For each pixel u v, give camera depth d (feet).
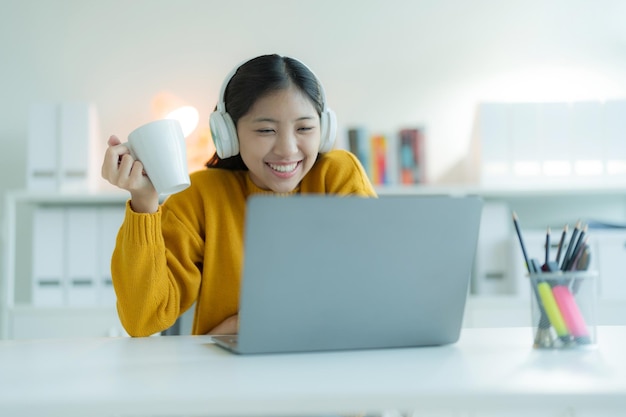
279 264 2.73
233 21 9.39
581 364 2.54
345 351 2.96
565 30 9.48
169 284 3.99
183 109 8.94
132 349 3.12
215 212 4.48
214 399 2.03
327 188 4.62
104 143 9.27
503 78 9.45
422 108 9.43
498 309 7.97
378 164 8.50
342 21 9.45
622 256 8.23
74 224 8.19
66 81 9.34
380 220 2.80
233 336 3.45
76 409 2.01
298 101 4.09
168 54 9.36
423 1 9.48
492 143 8.45
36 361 2.74
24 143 9.29
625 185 8.39
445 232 2.92
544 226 9.28
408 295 2.95
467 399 2.05
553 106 8.46
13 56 9.34
